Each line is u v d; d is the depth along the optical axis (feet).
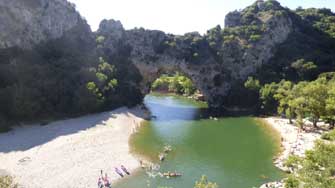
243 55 460.55
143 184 172.65
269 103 387.55
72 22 427.33
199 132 294.87
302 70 436.35
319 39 532.73
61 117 302.66
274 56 479.82
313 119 303.89
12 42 337.31
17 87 278.46
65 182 167.63
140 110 384.68
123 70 418.31
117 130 275.80
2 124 247.29
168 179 180.65
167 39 456.86
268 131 299.38
